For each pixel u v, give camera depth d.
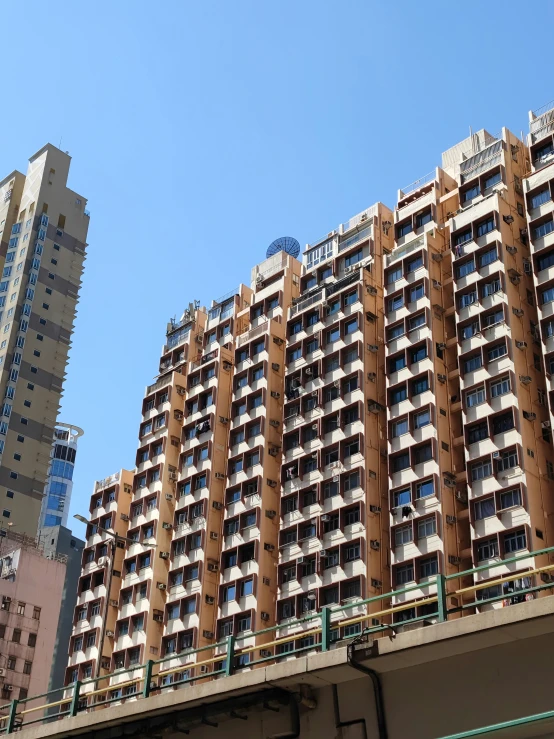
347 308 69.56
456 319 61.56
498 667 18.66
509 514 52.53
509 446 54.44
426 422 59.81
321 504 63.19
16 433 120.62
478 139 73.88
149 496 78.12
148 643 70.31
